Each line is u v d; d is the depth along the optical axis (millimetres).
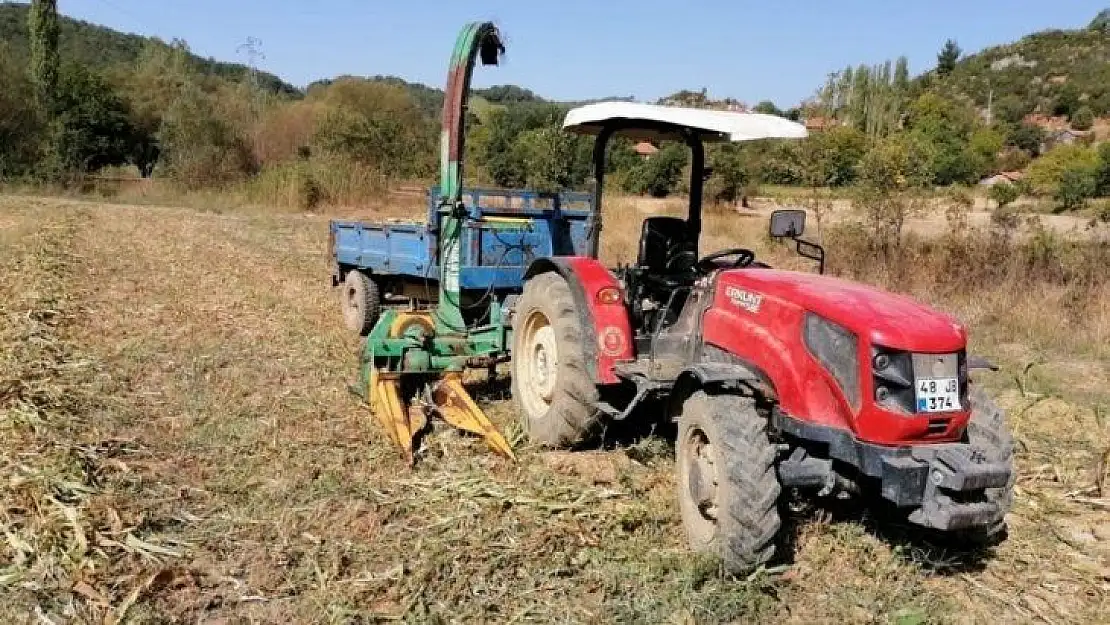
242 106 35188
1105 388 7898
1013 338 9867
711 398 4277
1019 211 14570
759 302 4648
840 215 14570
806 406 4223
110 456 5184
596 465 5449
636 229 15945
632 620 3727
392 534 4352
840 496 4363
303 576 3947
